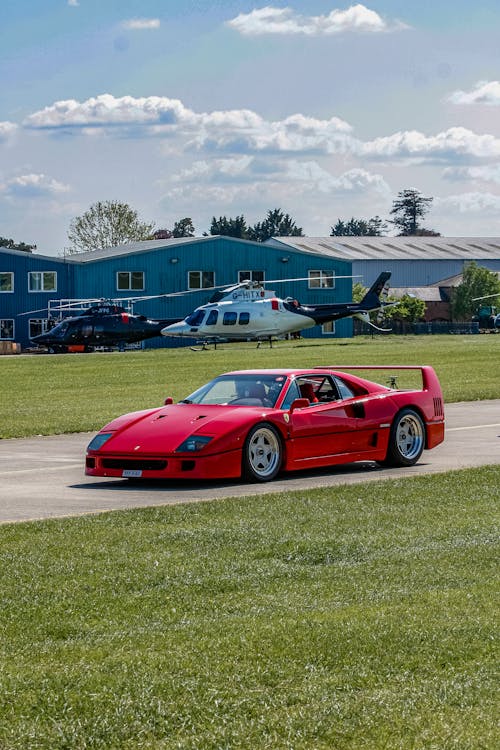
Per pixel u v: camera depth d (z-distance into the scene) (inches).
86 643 435.5
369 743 336.8
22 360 3356.3
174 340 5255.9
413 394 1023.6
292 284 5541.3
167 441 889.5
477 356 3078.2
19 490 882.1
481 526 661.3
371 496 787.4
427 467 995.3
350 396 987.9
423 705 363.6
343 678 388.5
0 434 1353.3
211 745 337.1
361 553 590.2
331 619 457.1
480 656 411.2
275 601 494.0
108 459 906.1
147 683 384.5
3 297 5270.7
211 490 869.2
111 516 716.0
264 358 3184.1
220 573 549.0
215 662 405.7
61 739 343.0
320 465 949.2
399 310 7234.3
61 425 1446.9
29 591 517.7
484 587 510.9
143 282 5290.4
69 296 5226.4
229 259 5418.3
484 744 335.0
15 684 384.8
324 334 5556.1
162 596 506.6
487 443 1163.9
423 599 489.7
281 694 374.3
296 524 676.7
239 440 892.0
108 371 2694.4
